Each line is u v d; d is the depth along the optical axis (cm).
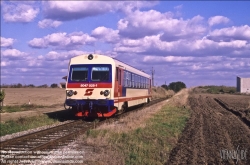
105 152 1250
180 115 2691
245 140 1537
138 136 1558
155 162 1144
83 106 2280
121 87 2444
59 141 1439
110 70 2234
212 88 10412
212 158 1219
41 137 1595
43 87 11331
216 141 1538
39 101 4728
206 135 1711
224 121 2331
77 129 1880
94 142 1416
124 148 1307
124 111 2789
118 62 2397
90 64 2275
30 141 1490
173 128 1886
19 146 1370
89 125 2042
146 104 4166
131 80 2862
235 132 1802
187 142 1503
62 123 2208
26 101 4694
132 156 1187
